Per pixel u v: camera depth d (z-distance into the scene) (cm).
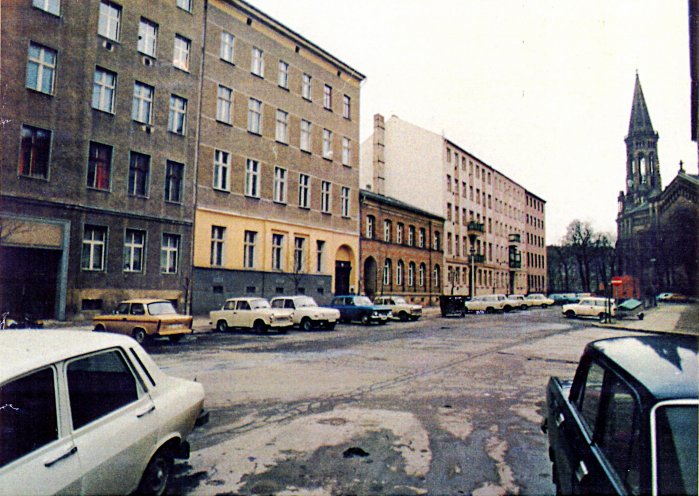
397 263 3978
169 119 2308
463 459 485
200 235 2378
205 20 2502
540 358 1213
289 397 749
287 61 3000
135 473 328
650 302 4738
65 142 1870
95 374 322
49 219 1805
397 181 4916
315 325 2203
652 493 196
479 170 5725
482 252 5675
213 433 564
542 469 460
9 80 1720
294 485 418
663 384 234
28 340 325
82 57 1950
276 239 2859
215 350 1316
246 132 2677
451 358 1199
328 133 3312
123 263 2052
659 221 5284
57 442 272
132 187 2134
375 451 506
